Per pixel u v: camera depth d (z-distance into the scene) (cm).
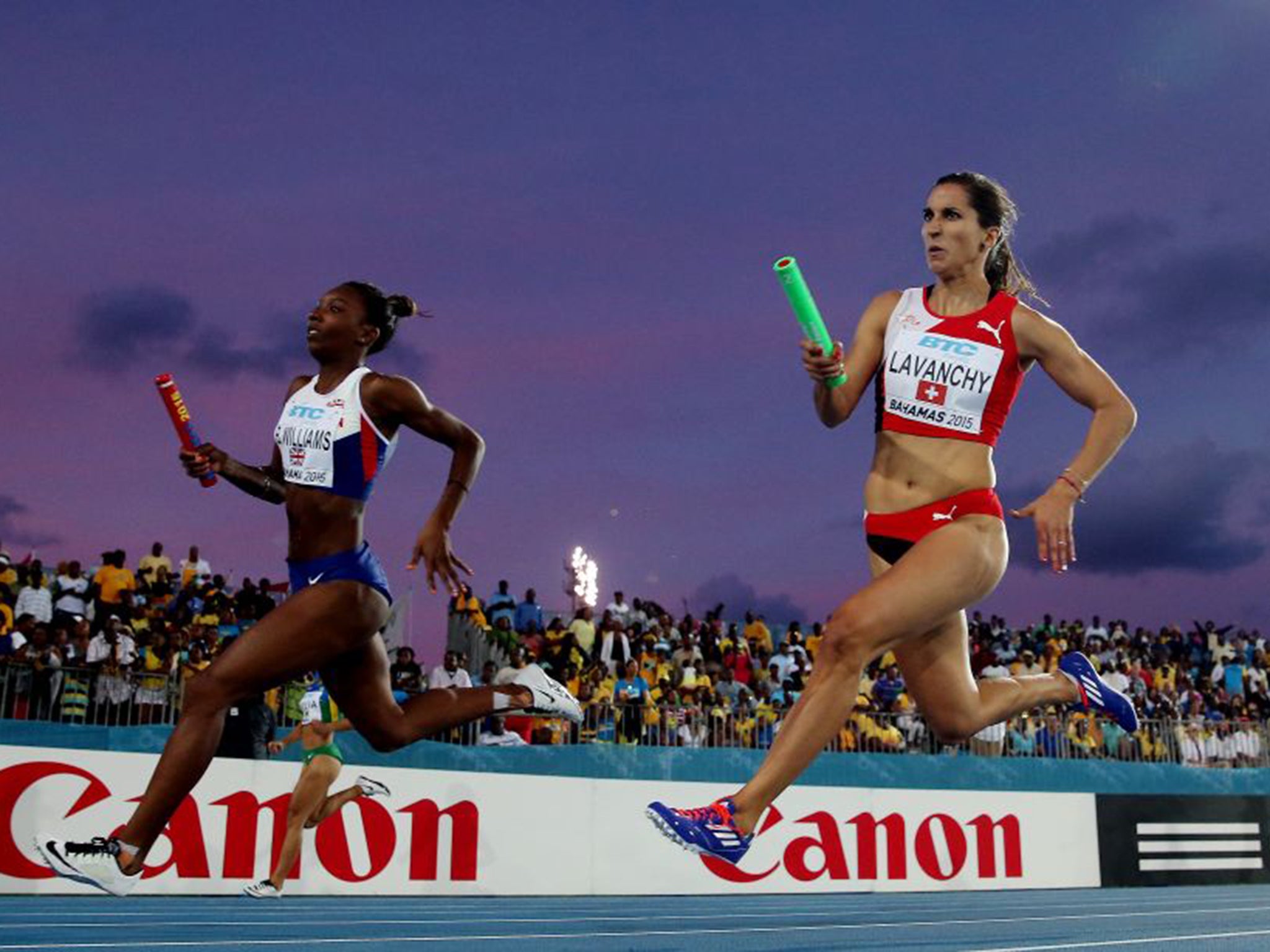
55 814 872
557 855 1058
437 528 409
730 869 1123
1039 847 1295
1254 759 1518
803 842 1163
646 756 1186
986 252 393
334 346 425
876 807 1209
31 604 1292
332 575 400
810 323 343
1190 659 2069
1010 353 380
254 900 877
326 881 952
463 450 418
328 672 419
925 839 1228
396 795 997
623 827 1094
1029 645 1950
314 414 413
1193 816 1393
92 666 1045
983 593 370
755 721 1331
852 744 1337
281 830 946
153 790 377
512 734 1209
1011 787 1334
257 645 387
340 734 1076
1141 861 1346
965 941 490
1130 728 468
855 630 349
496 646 1536
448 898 995
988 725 429
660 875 1098
